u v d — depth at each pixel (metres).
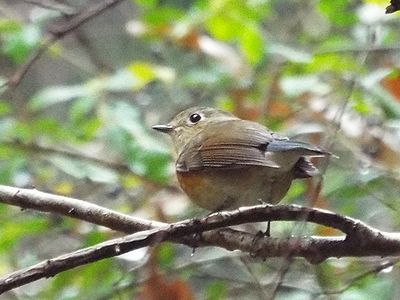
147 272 9.41
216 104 11.91
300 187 9.90
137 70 10.95
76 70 16.05
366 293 9.05
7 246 10.25
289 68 10.79
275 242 6.58
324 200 9.89
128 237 5.74
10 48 11.06
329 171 10.03
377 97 10.02
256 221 5.90
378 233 6.16
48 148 11.13
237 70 11.23
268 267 9.68
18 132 11.03
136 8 16.38
